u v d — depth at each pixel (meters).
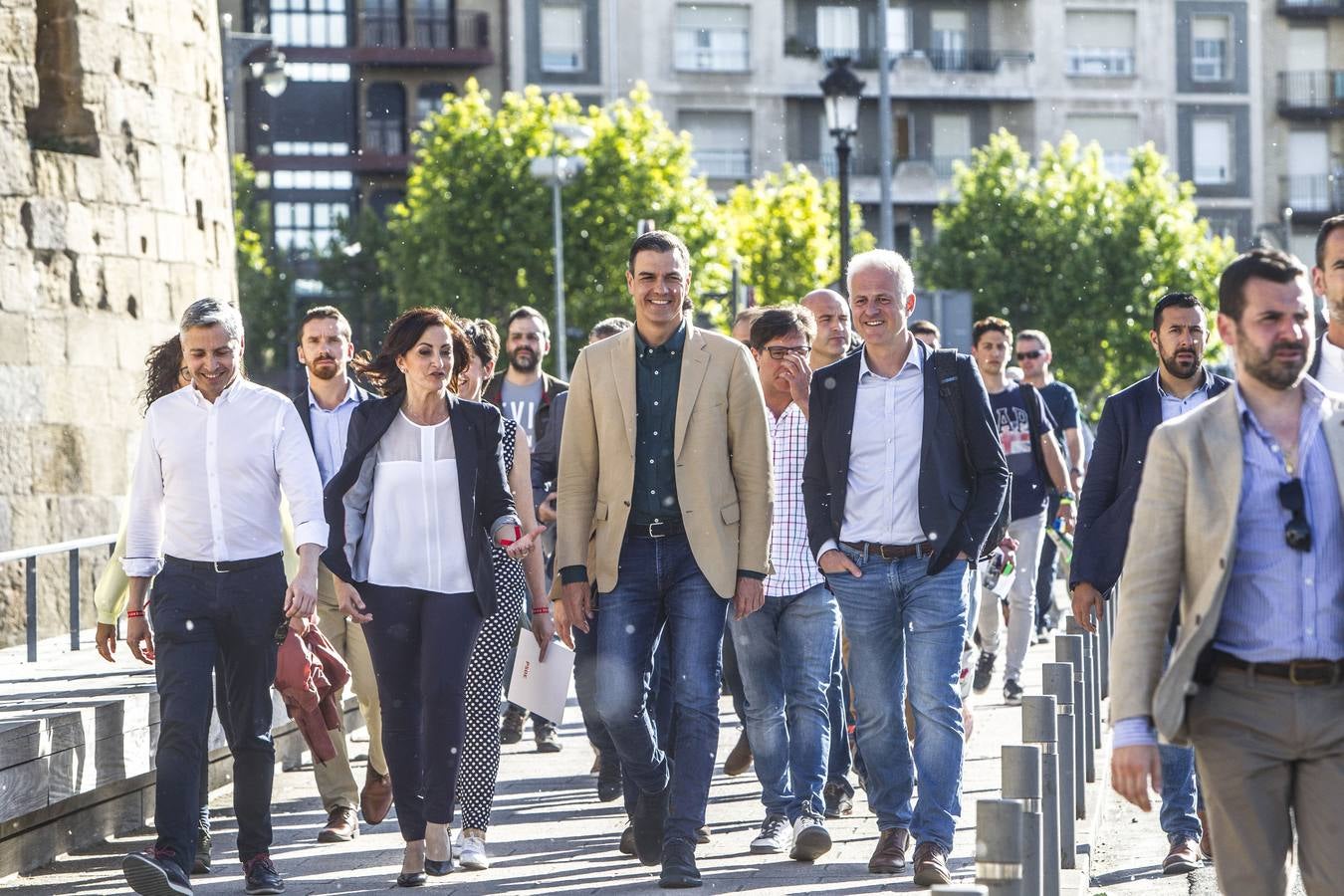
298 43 77.62
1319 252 8.18
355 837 10.93
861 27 83.81
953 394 9.18
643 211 64.06
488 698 10.23
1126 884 9.98
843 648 11.70
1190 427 5.93
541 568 10.73
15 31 18.67
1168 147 85.62
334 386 10.92
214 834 11.09
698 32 82.06
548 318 64.31
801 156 83.31
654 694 10.05
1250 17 85.50
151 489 9.24
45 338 18.64
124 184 19.81
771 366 10.45
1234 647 5.86
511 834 10.84
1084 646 12.67
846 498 9.29
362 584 9.41
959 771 9.10
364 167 77.88
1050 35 84.94
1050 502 18.53
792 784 10.32
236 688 9.17
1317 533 5.82
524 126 64.81
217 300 9.25
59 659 12.77
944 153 85.00
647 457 9.16
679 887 9.00
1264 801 5.82
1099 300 73.44
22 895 9.28
